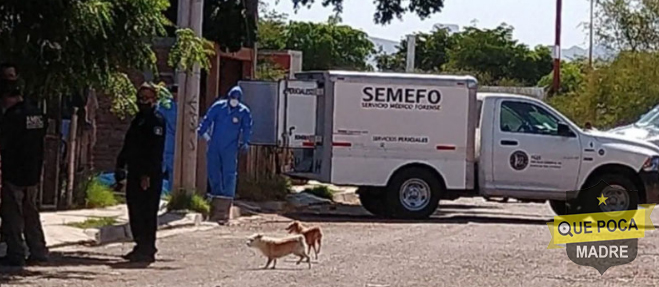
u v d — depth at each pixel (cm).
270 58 3631
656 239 1839
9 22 1388
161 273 1318
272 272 1344
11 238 1327
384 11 2892
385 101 2200
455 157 2203
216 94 2486
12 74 1323
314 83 2252
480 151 2202
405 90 2202
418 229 1972
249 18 2555
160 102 1833
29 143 1318
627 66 4816
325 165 2202
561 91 5719
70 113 1973
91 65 1429
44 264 1362
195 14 1958
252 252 1555
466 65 7500
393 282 1274
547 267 1447
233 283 1240
